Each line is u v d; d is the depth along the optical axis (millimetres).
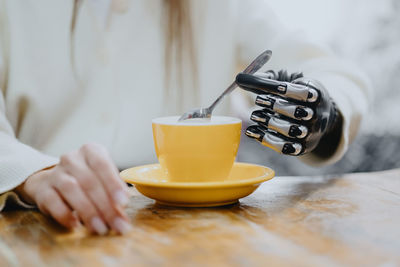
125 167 976
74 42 932
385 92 1850
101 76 944
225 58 965
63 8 916
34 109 917
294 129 620
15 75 899
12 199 598
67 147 934
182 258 461
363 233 511
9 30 898
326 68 865
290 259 456
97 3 956
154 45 976
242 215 570
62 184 522
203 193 578
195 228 530
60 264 457
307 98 620
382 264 445
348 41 1908
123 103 962
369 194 653
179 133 596
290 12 1882
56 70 920
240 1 1044
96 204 517
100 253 475
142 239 504
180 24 976
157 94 982
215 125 594
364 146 1729
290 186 705
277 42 988
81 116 945
